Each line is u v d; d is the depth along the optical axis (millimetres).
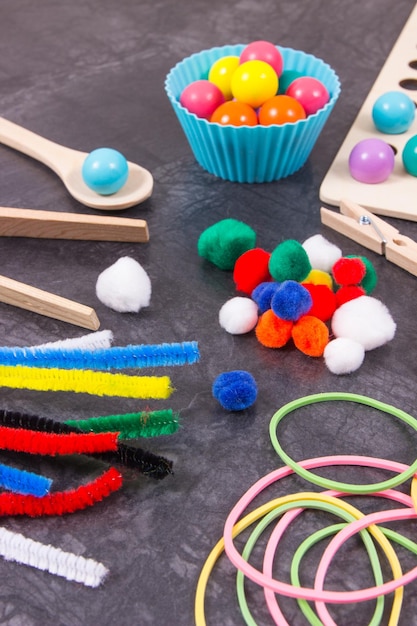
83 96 1042
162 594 537
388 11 1184
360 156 848
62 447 584
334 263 755
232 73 879
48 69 1094
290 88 862
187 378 681
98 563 547
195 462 615
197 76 949
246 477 604
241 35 1147
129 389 640
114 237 824
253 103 840
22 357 669
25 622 523
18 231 832
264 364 693
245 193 887
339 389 670
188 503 588
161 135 976
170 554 558
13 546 552
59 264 807
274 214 855
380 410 651
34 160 945
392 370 685
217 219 853
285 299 656
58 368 667
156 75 1077
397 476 576
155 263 801
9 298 746
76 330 730
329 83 913
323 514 580
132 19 1193
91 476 611
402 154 870
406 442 627
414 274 771
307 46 1116
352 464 610
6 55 1123
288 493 594
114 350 678
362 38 1130
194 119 832
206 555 557
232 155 857
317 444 627
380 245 788
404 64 1041
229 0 1230
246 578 544
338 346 669
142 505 587
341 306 704
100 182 832
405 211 830
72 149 947
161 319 738
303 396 665
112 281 727
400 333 716
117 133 979
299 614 526
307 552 560
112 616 526
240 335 719
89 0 1243
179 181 907
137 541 566
